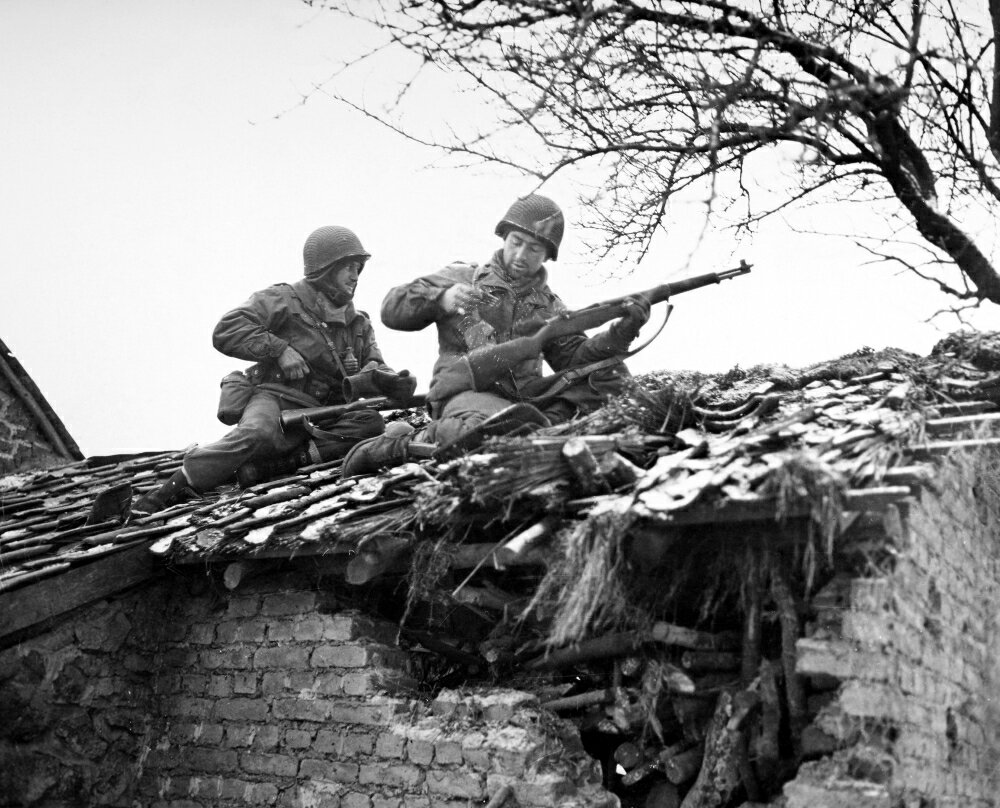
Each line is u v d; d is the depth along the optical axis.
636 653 6.96
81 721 8.48
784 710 6.29
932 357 7.96
